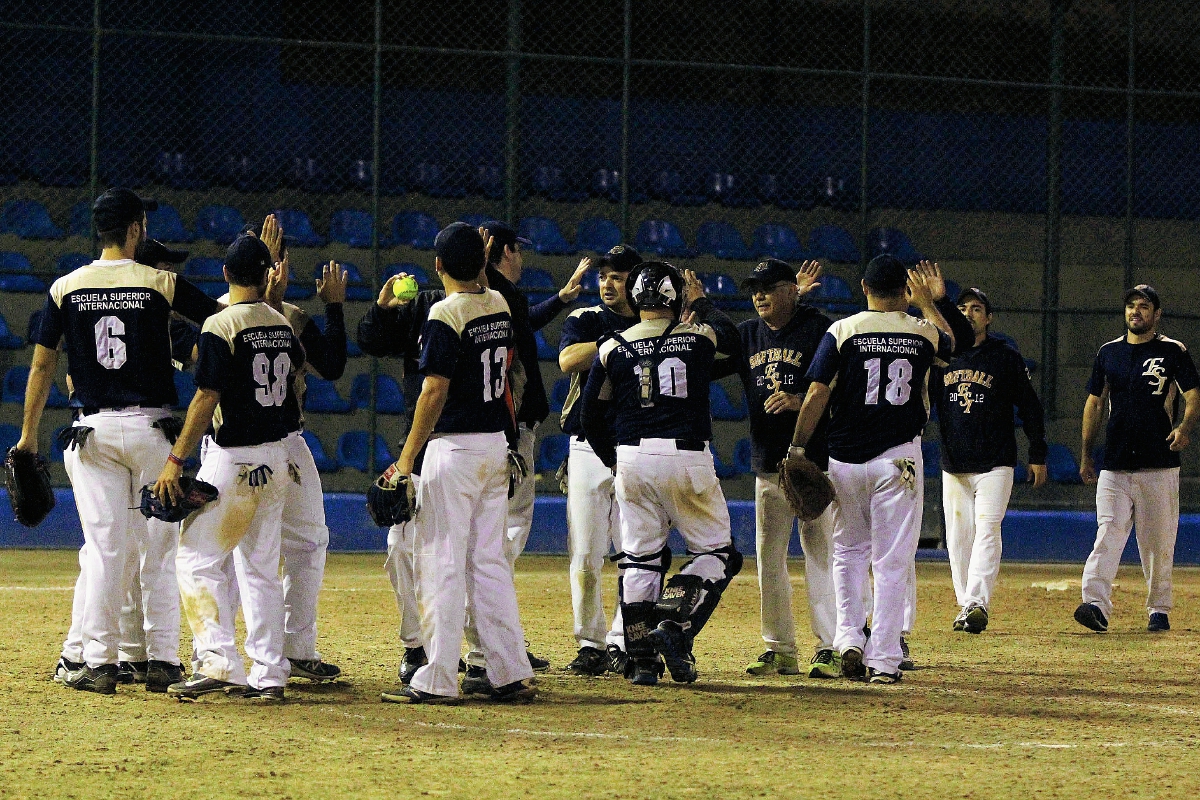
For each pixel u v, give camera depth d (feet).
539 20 237.25
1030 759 65.87
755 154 242.58
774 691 83.71
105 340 79.00
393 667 91.86
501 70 236.43
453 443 75.61
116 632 80.69
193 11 224.12
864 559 87.40
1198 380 116.16
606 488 89.71
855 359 83.56
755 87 242.78
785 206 236.43
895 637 86.28
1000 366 112.78
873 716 76.18
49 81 218.18
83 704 77.05
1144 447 116.37
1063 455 204.64
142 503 75.25
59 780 59.93
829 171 242.78
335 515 168.04
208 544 77.25
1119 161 245.45
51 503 83.71
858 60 244.83
